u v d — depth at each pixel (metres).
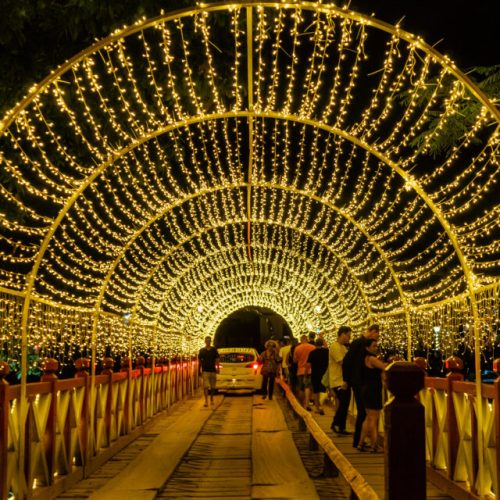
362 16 6.66
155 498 7.47
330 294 24.25
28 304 7.03
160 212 11.86
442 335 9.14
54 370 7.55
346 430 13.03
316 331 27.55
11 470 6.09
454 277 16.50
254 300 30.53
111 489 7.81
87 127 13.22
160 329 17.69
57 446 7.75
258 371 24.66
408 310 11.09
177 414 17.88
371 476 8.39
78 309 9.77
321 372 15.94
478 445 6.36
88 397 9.01
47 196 7.92
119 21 12.03
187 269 18.52
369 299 14.60
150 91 13.48
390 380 2.47
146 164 15.34
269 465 9.44
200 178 11.71
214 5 6.77
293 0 6.75
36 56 12.34
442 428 7.84
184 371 22.86
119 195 17.44
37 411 6.90
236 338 44.78
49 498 7.18
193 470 9.30
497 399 5.74
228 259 24.39
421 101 12.43
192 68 13.39
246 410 18.66
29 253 16.50
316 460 9.94
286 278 26.42
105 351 12.78
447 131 12.17
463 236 7.54
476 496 6.44
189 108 14.02
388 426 2.44
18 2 10.95
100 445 9.92
